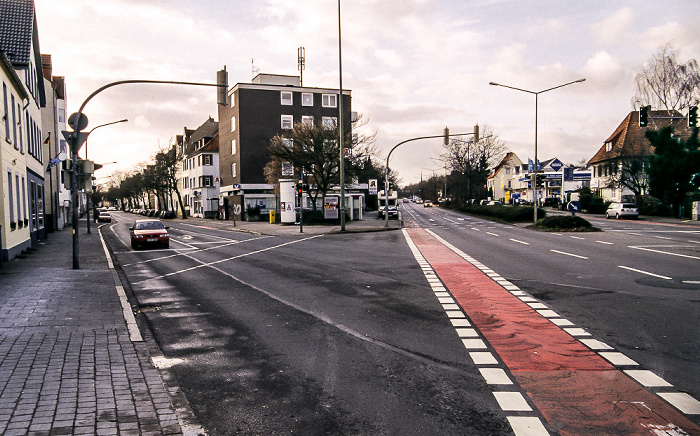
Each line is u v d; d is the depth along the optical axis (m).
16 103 20.17
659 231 28.70
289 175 51.56
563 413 4.59
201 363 6.25
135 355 6.42
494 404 4.82
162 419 4.49
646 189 49.59
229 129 65.31
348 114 62.84
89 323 8.17
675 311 8.52
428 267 15.30
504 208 48.78
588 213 57.84
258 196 61.53
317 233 35.50
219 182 70.75
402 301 10.00
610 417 4.48
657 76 51.00
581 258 16.33
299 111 63.62
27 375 5.61
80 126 15.77
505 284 11.72
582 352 6.39
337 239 29.44
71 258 19.42
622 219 44.25
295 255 20.28
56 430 4.23
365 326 8.02
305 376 5.71
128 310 9.23
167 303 10.46
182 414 4.69
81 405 4.78
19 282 12.80
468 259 17.20
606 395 4.99
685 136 49.19
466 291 10.96
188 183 89.31
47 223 41.50
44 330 7.70
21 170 21.19
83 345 6.86
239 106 61.25
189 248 25.39
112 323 8.18
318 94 64.44
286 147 47.19
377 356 6.41
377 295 10.74
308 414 4.67
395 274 13.97
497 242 24.06
